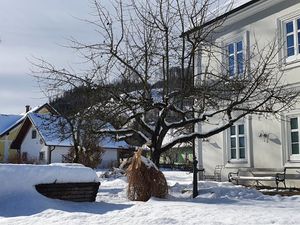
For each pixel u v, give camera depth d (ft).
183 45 46.96
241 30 72.02
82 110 47.21
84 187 39.86
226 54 61.57
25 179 36.96
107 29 47.52
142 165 42.24
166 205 34.12
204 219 27.61
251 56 60.59
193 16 47.83
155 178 41.91
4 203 35.04
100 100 46.68
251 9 69.62
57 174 38.37
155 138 47.21
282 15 65.77
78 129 48.57
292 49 64.75
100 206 36.63
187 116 51.24
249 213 29.48
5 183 36.11
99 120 47.39
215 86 46.01
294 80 63.00
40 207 34.45
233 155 74.38
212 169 77.97
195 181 44.98
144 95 46.55
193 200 40.47
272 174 65.92
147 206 33.63
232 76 55.42
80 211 33.55
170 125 47.09
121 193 49.93
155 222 27.20
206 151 79.41
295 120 63.57
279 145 65.21
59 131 49.37
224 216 28.35
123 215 30.22
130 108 46.42
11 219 29.86
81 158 72.95
